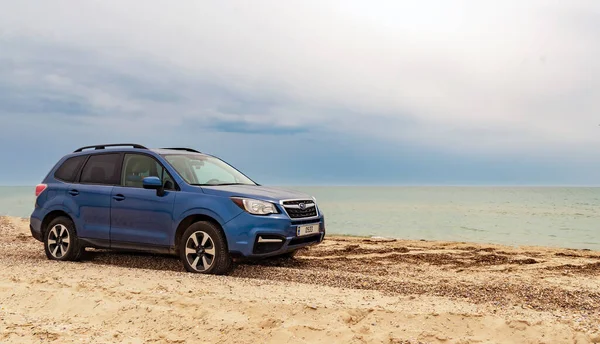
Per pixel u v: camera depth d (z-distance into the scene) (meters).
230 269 6.63
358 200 92.56
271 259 7.82
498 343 3.82
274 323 4.17
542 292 5.41
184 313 4.42
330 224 26.69
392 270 7.23
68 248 7.50
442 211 44.97
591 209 50.81
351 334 3.91
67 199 7.57
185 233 6.50
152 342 3.87
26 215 32.03
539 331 3.95
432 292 5.50
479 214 39.53
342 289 5.39
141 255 8.01
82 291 5.15
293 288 5.36
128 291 5.07
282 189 7.32
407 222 28.75
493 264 8.08
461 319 4.23
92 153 7.78
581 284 5.96
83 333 4.04
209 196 6.47
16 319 4.36
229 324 4.13
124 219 7.02
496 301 5.07
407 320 4.23
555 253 9.69
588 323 4.14
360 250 9.77
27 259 7.69
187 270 6.49
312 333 3.97
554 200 93.56
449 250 9.96
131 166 7.30
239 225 6.19
